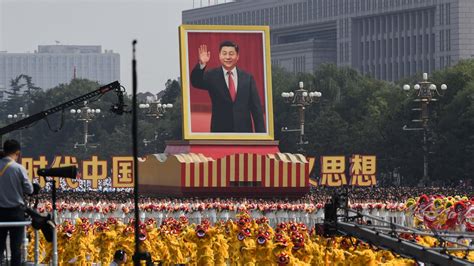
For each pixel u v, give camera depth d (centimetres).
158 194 16962
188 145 16350
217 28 16488
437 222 8888
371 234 5431
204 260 7725
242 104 16538
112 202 15112
